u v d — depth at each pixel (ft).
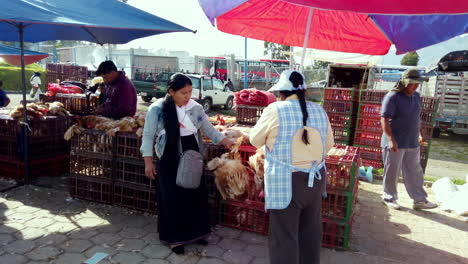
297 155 8.49
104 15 13.47
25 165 16.57
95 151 14.55
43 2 12.87
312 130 8.56
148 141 10.91
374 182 21.09
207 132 11.53
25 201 14.78
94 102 19.97
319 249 9.20
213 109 58.39
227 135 13.16
